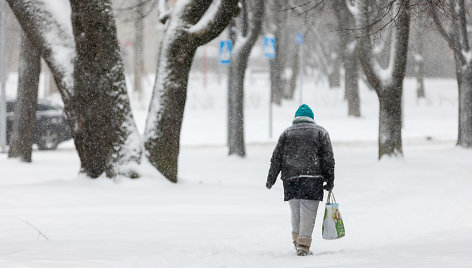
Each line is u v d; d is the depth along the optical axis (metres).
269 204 25.25
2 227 19.25
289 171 15.93
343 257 13.33
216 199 26.17
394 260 12.05
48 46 29.44
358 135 67.94
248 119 84.94
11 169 39.44
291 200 15.96
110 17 28.31
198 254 14.16
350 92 89.00
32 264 11.88
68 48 29.45
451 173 35.44
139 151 29.05
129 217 21.34
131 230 18.88
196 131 73.06
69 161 45.09
